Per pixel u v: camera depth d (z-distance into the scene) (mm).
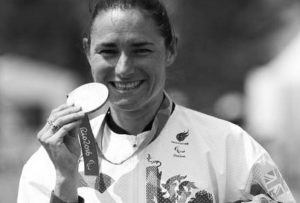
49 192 6023
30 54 51500
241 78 45250
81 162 6016
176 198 5875
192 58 41781
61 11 50094
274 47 47469
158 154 6008
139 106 5859
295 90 32781
